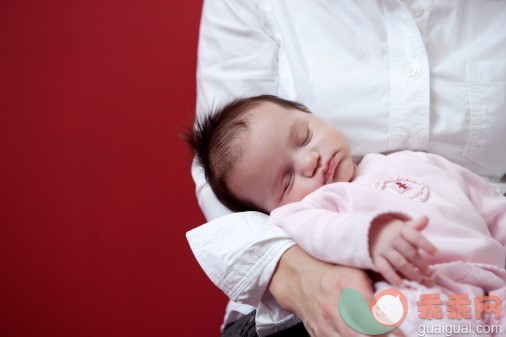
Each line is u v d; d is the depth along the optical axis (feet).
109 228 4.87
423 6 3.05
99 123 5.24
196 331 4.53
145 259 4.76
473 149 3.02
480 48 3.00
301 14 3.22
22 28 5.65
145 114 5.26
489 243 2.35
